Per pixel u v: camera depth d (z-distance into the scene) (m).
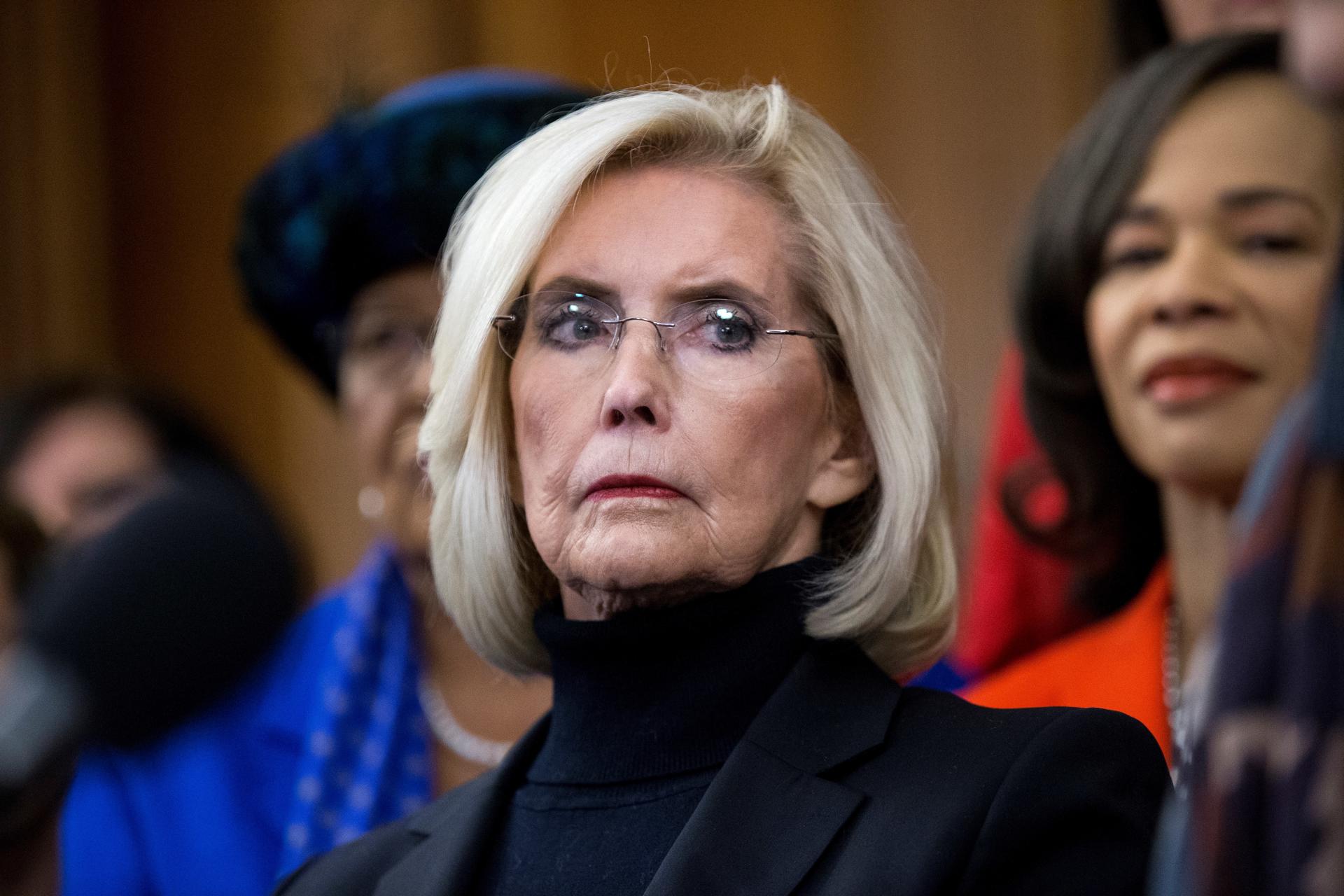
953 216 15.00
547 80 8.98
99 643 5.86
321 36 15.88
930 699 4.81
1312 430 3.24
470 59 15.71
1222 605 3.45
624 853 4.67
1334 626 3.14
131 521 6.12
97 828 8.83
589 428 4.75
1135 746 4.48
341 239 8.18
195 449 12.05
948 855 4.25
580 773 4.89
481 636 5.30
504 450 5.12
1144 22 9.30
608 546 4.64
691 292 4.80
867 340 4.91
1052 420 7.42
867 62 15.52
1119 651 6.92
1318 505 3.20
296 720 8.90
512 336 5.02
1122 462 7.36
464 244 5.26
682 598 4.79
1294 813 3.12
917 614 5.03
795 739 4.66
